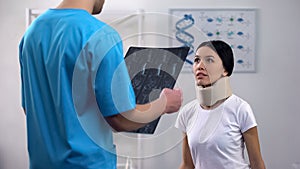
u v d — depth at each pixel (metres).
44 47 0.94
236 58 2.72
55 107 0.94
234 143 1.68
